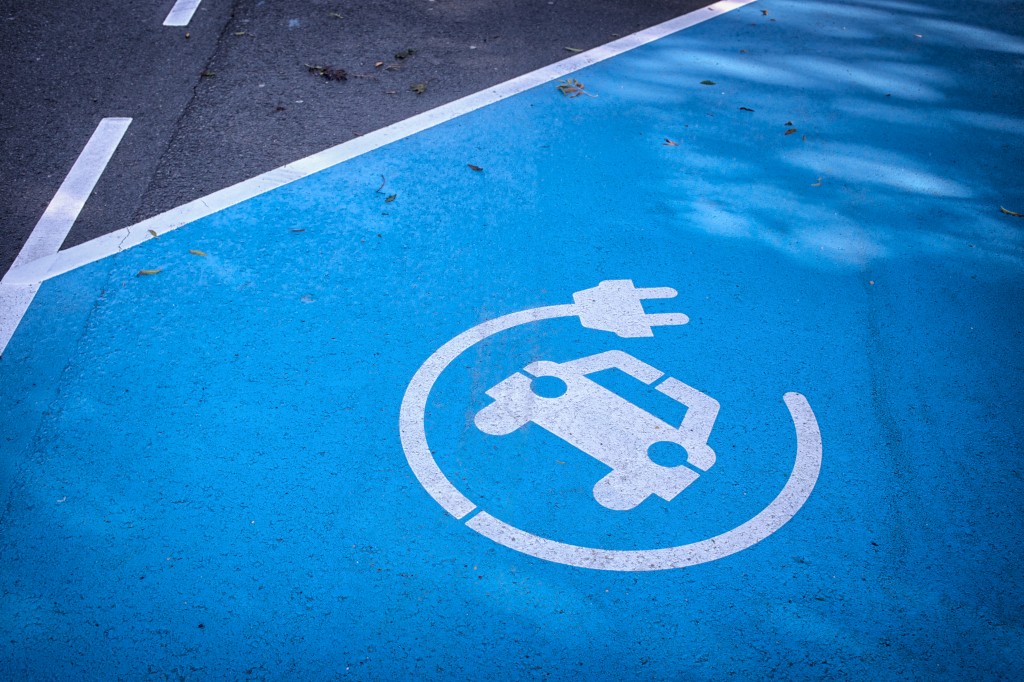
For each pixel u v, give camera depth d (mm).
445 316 5043
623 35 8719
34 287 5156
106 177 6188
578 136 6902
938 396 4652
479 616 3490
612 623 3480
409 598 3543
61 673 3244
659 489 4059
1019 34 9141
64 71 7543
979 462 4266
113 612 3453
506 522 3869
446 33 8547
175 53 7910
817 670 3344
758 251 5711
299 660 3316
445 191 6156
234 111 7055
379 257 5492
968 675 3354
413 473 4078
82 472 4027
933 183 6551
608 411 4457
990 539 3881
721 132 7066
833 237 5887
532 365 4723
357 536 3777
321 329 4914
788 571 3703
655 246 5703
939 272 5609
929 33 9094
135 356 4688
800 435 4371
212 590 3543
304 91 7391
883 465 4227
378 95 7391
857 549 3811
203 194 6051
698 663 3352
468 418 4379
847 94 7781
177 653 3322
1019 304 5367
